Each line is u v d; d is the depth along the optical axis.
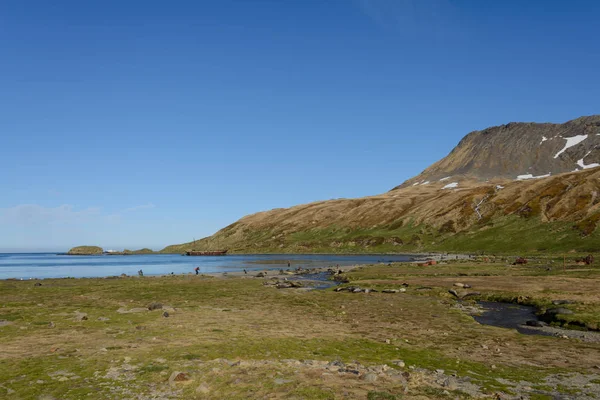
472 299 49.16
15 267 155.50
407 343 27.19
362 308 42.62
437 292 53.59
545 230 154.12
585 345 26.92
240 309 41.44
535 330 32.69
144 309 39.25
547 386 18.44
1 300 47.84
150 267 143.38
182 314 37.06
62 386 16.88
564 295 44.94
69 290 59.75
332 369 19.38
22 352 22.41
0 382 17.30
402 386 17.06
